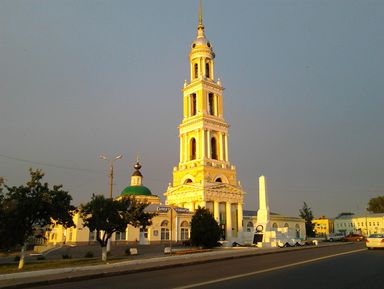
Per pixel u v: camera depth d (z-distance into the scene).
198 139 79.62
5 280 18.48
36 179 30.08
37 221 30.72
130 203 38.34
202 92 82.50
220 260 28.03
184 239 69.06
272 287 14.62
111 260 32.75
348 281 16.08
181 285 15.52
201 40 88.44
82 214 36.16
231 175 81.12
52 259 39.06
